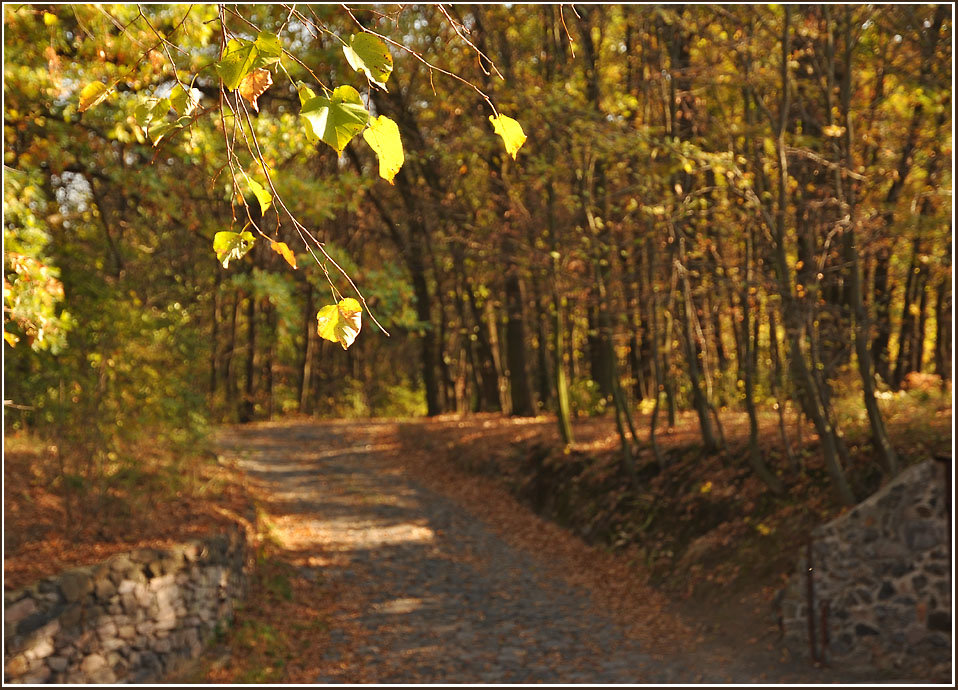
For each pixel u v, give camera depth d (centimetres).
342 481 2033
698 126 1544
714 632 1120
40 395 1102
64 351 1133
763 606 1127
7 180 771
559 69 1745
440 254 2252
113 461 1161
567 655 1059
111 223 1498
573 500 1703
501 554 1530
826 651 1029
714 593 1213
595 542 1531
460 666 1019
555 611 1239
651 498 1530
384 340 3659
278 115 1269
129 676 903
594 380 2295
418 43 1617
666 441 1711
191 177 1095
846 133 1232
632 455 1692
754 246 1480
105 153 1073
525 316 2359
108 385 1154
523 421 2367
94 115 902
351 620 1188
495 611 1237
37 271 651
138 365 1206
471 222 2064
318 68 1044
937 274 1491
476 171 2045
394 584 1345
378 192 2442
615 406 1636
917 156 1374
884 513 1038
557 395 1900
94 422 1093
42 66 795
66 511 1048
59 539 982
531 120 1502
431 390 2947
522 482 1891
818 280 1234
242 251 200
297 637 1116
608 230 1647
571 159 1561
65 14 784
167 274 1567
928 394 1425
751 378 1346
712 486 1434
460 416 2792
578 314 2072
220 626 1072
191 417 1311
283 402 3984
